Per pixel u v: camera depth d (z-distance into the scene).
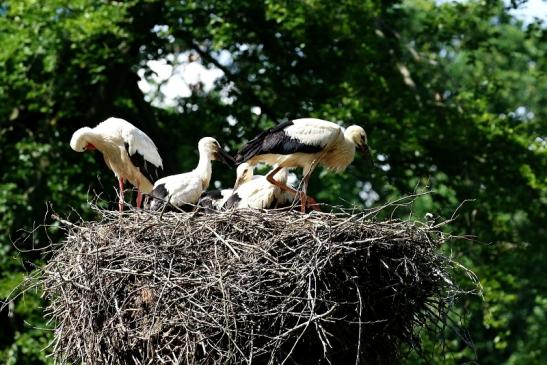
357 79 18.12
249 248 9.09
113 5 17.02
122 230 9.46
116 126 12.63
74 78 17.42
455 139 18.44
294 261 9.01
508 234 19.14
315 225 9.25
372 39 18.34
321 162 12.59
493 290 18.08
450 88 19.73
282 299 8.86
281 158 12.00
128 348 8.98
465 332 9.73
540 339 22.92
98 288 9.10
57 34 17.17
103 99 17.72
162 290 8.83
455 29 19.08
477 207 18.56
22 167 17.92
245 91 18.91
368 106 18.25
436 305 9.77
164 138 18.56
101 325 9.12
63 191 18.16
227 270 8.87
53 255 10.15
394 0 19.34
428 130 18.16
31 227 17.39
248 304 8.77
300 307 8.88
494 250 18.72
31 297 16.45
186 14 17.80
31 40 17.14
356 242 9.13
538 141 19.44
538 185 18.86
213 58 18.98
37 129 18.27
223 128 19.19
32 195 17.50
